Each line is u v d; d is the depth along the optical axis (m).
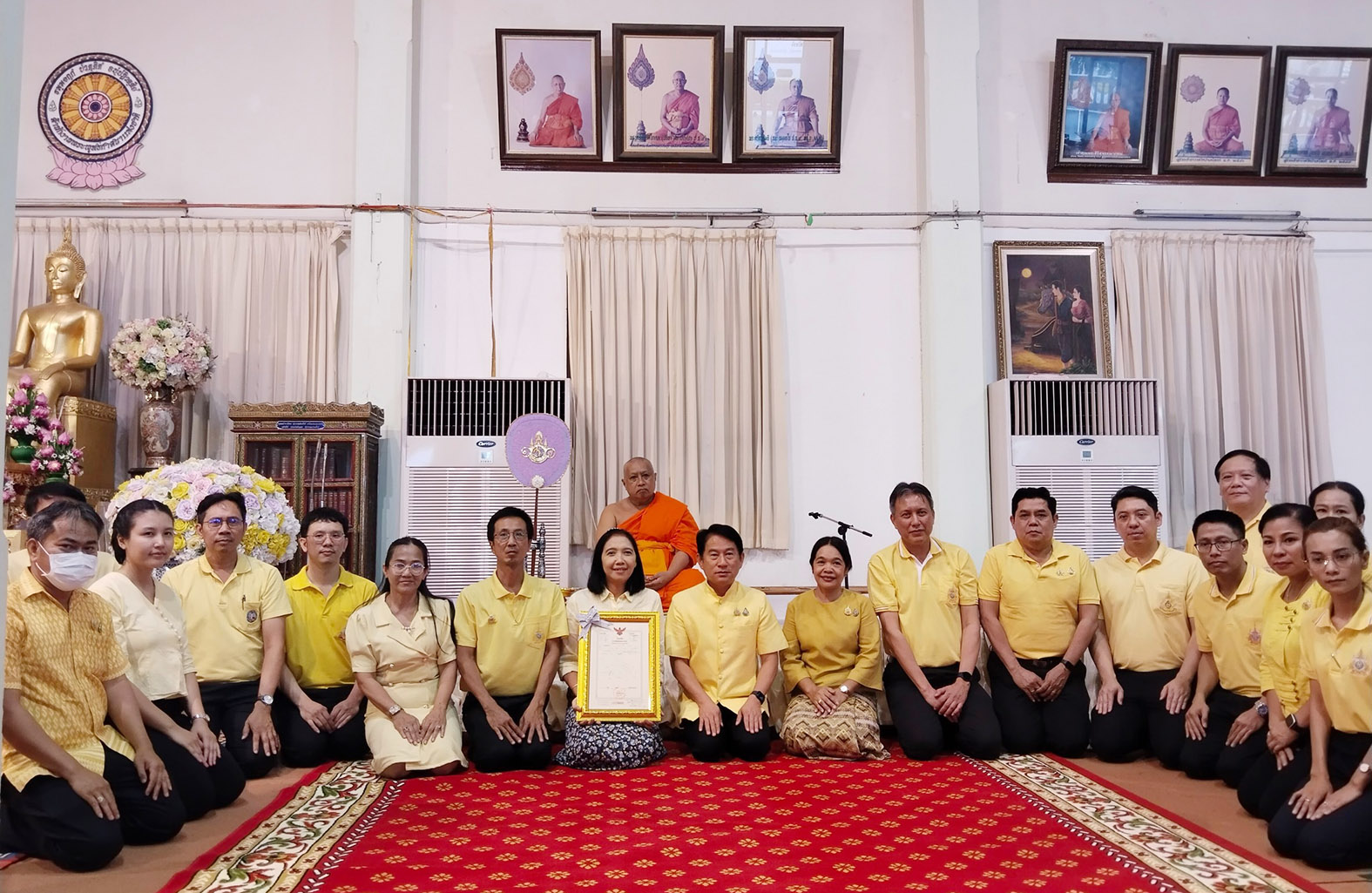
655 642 4.25
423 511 5.56
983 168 6.33
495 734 4.03
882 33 6.38
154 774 3.11
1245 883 2.72
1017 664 4.45
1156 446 5.72
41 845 2.88
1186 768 3.97
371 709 4.09
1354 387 6.34
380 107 6.01
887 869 2.82
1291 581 3.44
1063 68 6.21
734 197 6.29
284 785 3.80
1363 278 6.37
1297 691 3.34
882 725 4.85
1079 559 4.52
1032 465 5.70
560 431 5.30
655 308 6.08
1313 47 6.22
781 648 4.42
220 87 6.19
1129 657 4.35
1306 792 2.98
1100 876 2.77
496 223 6.17
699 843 3.04
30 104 6.12
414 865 2.85
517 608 4.27
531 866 2.84
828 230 6.27
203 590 4.04
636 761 4.04
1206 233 6.28
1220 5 6.41
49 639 2.98
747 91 6.21
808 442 6.16
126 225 5.99
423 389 5.68
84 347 5.61
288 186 6.15
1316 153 6.36
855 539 6.12
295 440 5.40
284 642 4.11
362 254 5.93
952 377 6.01
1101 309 6.20
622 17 6.28
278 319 6.00
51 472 4.84
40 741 2.83
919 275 6.24
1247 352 6.18
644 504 5.43
